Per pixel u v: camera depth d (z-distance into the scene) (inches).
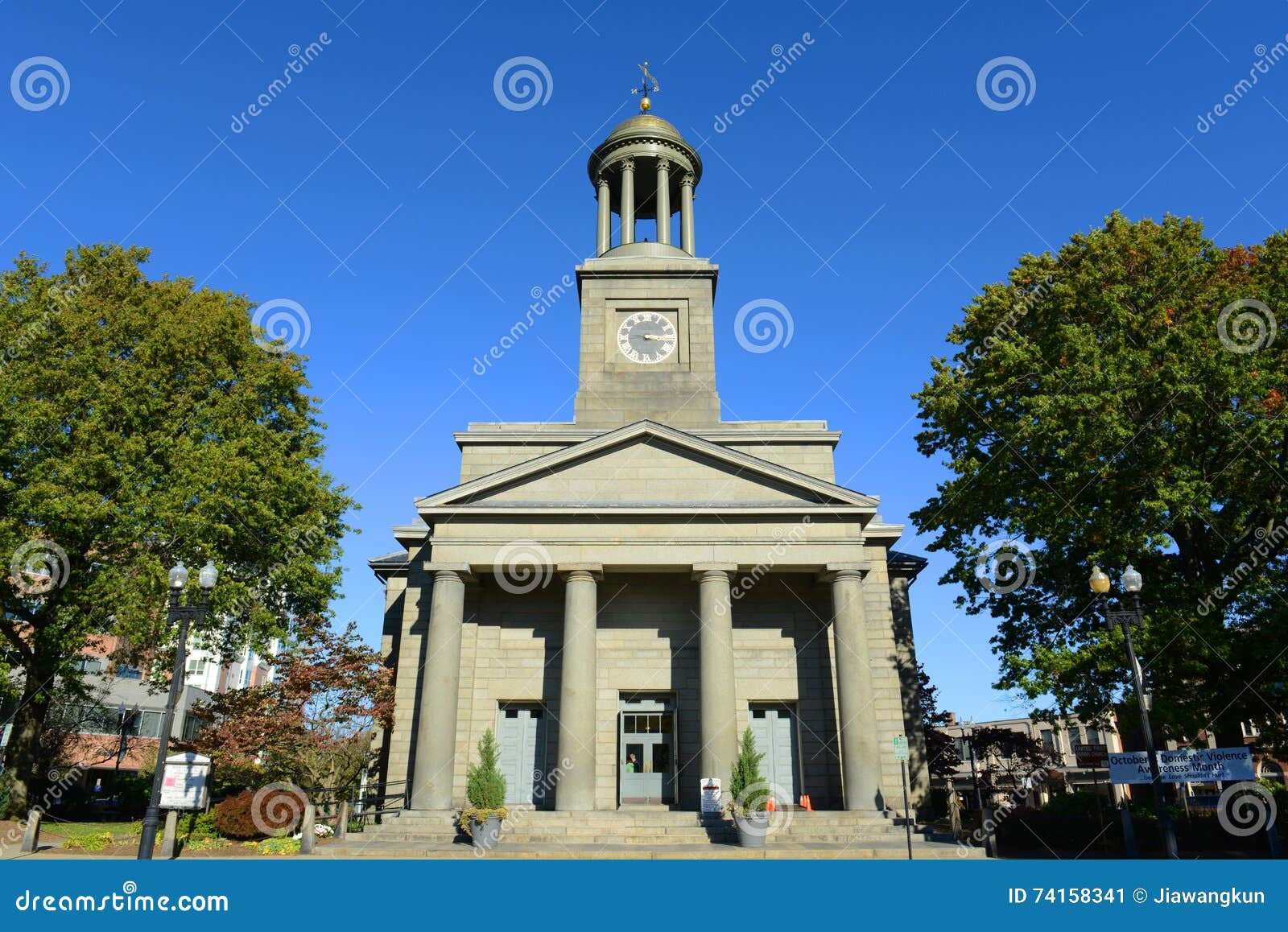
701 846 1069.8
